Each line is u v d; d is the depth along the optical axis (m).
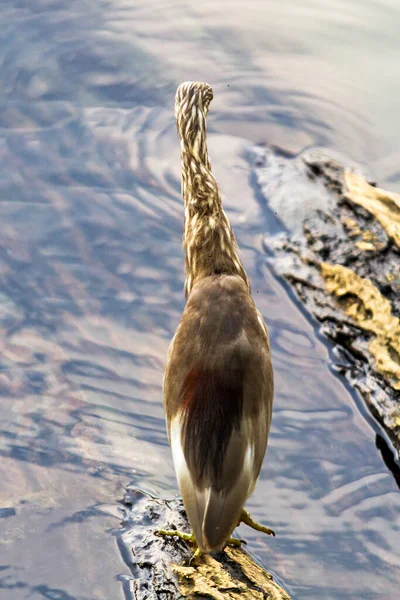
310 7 27.08
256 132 22.66
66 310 17.58
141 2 26.59
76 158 20.92
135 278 18.23
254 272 18.97
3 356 16.66
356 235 18.84
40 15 25.50
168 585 12.15
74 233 19.11
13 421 15.48
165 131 21.86
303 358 17.25
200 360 11.62
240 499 10.95
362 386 16.61
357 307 17.64
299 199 20.22
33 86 22.95
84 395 16.02
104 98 22.83
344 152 22.08
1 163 20.64
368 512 14.36
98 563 12.99
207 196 13.30
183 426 11.34
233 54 24.97
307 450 15.38
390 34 26.00
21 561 13.12
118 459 14.82
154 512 13.64
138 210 19.67
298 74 24.41
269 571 13.23
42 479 14.45
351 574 13.32
